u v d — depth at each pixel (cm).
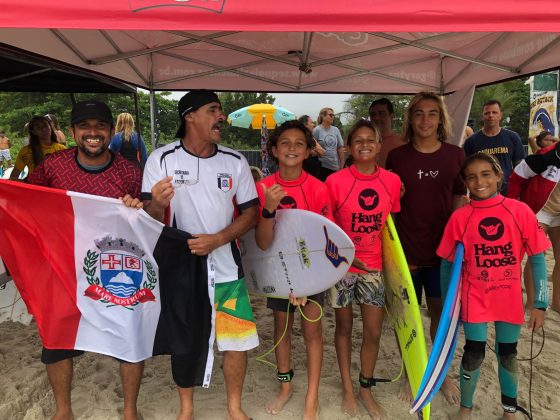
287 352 271
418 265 281
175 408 269
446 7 182
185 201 226
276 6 182
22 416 263
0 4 175
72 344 231
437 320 293
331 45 542
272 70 622
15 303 419
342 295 257
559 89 1351
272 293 263
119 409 267
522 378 300
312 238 239
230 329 235
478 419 257
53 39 419
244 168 237
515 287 233
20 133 1978
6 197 213
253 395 285
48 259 221
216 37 483
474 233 233
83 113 221
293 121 248
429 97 270
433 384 208
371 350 261
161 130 2319
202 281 230
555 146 324
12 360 328
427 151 276
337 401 275
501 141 489
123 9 178
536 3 181
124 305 229
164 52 607
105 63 510
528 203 349
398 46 505
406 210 279
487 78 527
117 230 223
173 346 234
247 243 265
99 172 234
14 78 508
